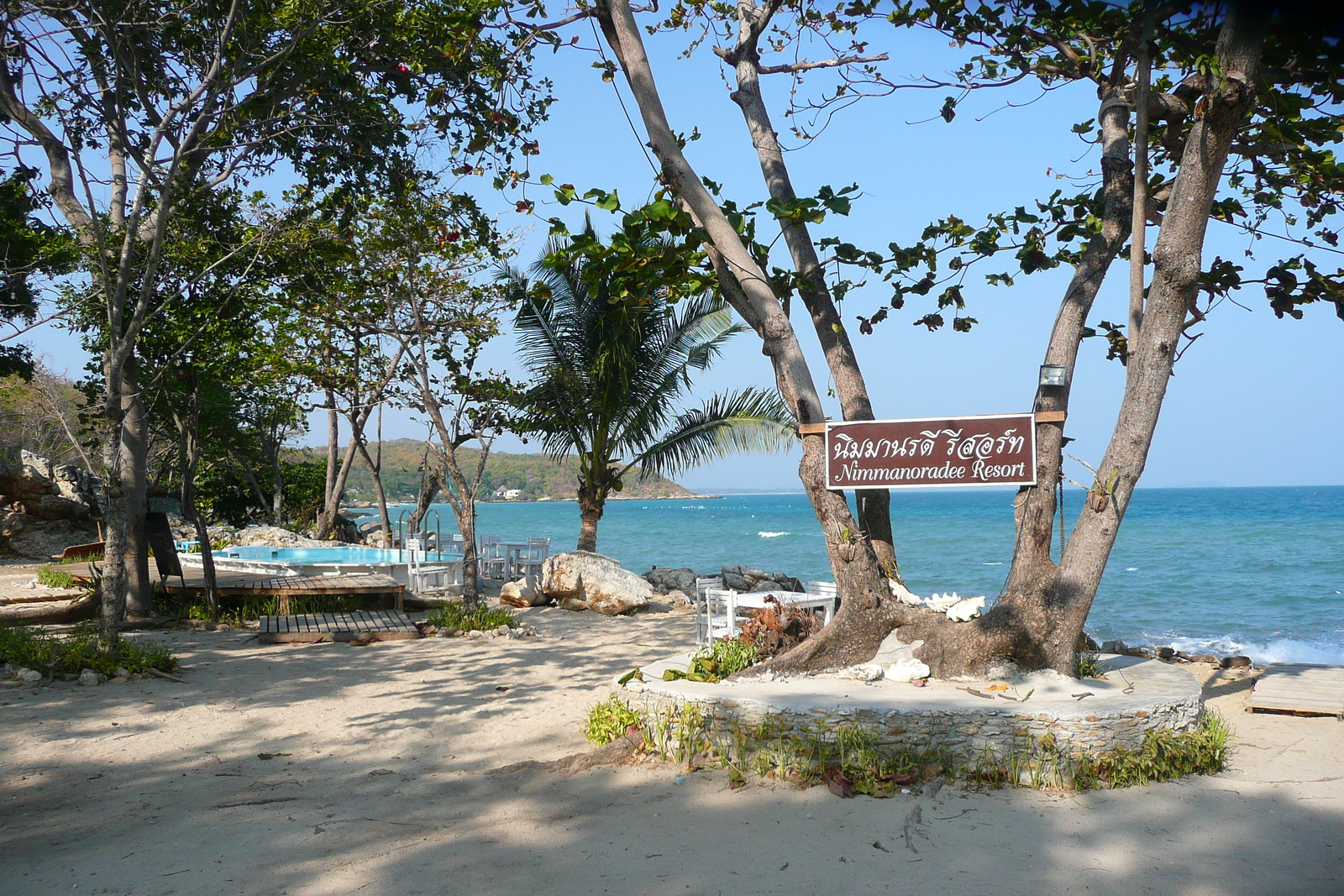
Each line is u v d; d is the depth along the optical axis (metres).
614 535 61.31
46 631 10.92
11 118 11.15
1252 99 5.69
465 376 16.53
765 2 8.84
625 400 17.45
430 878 4.33
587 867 4.46
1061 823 5.01
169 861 4.57
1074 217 8.29
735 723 6.09
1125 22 7.15
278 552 20.27
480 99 11.45
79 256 11.24
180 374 13.00
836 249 7.67
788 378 7.24
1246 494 181.62
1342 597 23.50
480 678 9.21
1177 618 20.30
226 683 8.87
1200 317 7.52
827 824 5.03
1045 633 6.63
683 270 7.25
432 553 18.69
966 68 8.70
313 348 17.41
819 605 9.82
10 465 22.06
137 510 12.45
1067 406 6.82
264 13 10.90
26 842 4.86
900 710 5.78
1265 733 7.01
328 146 12.57
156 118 11.32
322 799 5.63
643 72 7.59
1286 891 4.16
